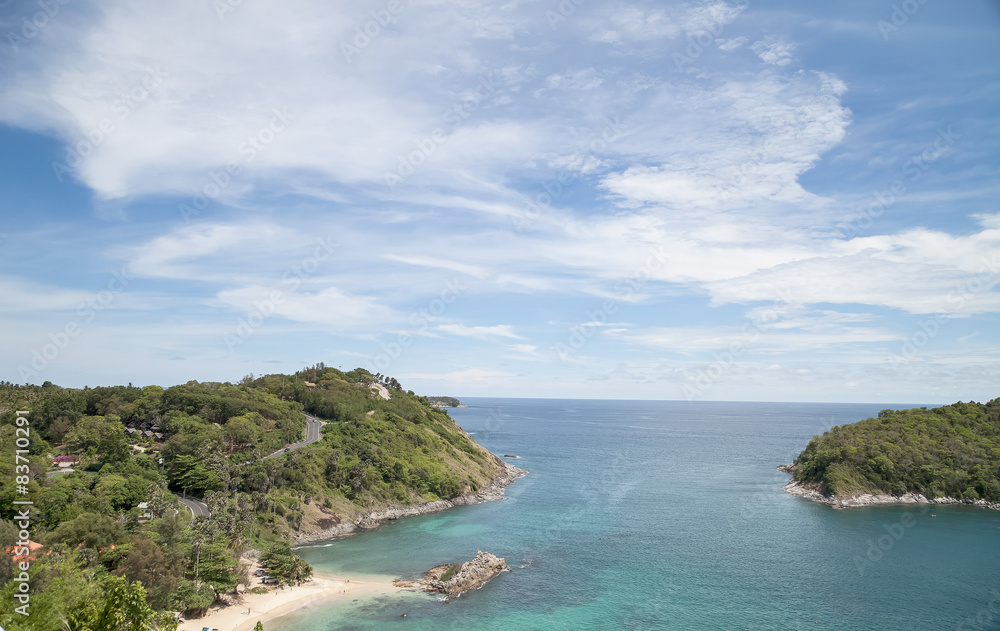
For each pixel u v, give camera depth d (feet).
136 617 141.38
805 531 444.55
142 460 414.41
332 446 522.06
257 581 304.91
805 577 336.29
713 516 492.95
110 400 525.75
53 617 180.96
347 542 401.29
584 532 435.53
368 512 463.42
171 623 162.71
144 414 510.17
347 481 479.41
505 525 456.45
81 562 228.43
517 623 264.11
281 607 274.16
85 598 195.42
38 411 460.55
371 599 290.35
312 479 459.32
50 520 274.77
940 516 502.38
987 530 451.94
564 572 338.95
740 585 321.11
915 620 277.23
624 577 331.57
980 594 310.86
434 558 365.20
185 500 393.29
